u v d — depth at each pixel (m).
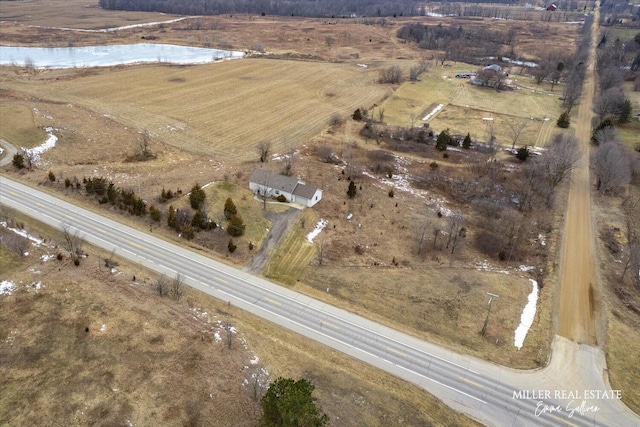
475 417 48.28
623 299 67.56
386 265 71.88
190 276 66.25
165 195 82.38
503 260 75.81
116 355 50.62
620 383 52.97
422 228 82.62
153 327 55.06
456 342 57.97
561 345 58.03
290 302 63.03
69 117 115.00
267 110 135.38
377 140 119.75
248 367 51.09
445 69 194.50
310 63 191.62
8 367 48.25
